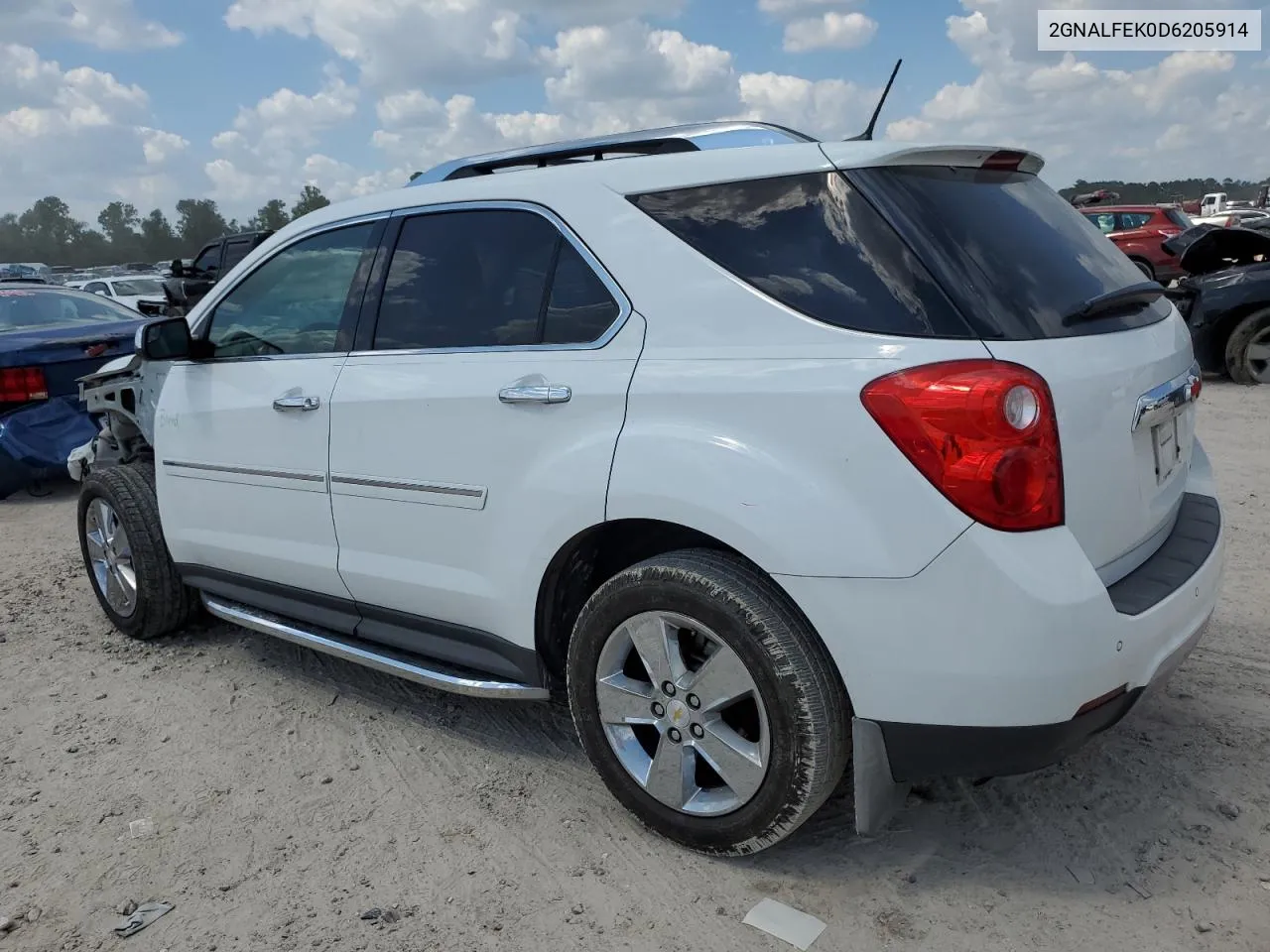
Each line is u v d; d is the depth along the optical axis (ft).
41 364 24.81
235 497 12.33
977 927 7.74
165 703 12.66
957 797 9.50
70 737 11.80
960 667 7.11
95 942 8.13
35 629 15.56
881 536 7.22
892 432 7.16
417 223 10.72
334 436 10.89
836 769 7.95
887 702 7.43
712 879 8.51
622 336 8.71
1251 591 14.24
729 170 8.62
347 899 8.50
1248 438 23.98
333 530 11.14
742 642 7.91
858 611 7.34
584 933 7.93
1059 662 6.97
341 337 11.16
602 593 8.82
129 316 31.35
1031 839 8.80
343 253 11.42
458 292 10.15
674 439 8.08
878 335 7.46
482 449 9.48
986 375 7.03
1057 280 8.13
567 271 9.24
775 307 7.97
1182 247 32.53
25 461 24.41
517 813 9.71
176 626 14.71
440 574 10.14
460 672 10.43
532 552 9.15
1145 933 7.57
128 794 10.41
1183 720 10.69
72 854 9.36
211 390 12.53
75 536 21.43
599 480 8.52
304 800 10.14
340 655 11.46
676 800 8.70
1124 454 7.91
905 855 8.68
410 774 10.58
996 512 6.98
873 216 7.83
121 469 14.75
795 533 7.47
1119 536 7.97
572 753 10.90
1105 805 9.22
